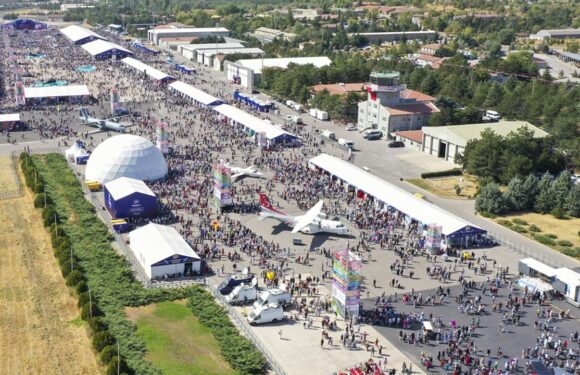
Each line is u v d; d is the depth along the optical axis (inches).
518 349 4010.8
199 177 7204.7
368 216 6210.6
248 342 3897.6
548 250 5649.6
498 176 7377.0
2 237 5433.1
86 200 6392.7
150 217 5999.0
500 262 5324.8
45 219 5693.9
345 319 4296.3
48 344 3828.7
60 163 7578.7
